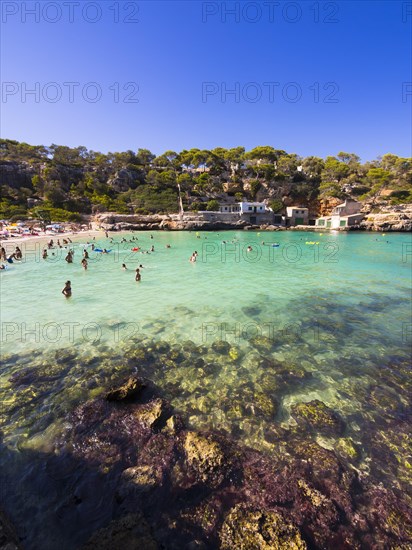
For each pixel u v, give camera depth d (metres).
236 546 4.75
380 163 128.38
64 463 6.35
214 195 108.75
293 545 4.72
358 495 5.76
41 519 5.16
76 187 101.06
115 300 18.16
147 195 103.31
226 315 15.62
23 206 82.94
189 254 39.12
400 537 5.02
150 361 10.77
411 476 6.22
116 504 5.46
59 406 8.16
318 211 105.88
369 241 57.53
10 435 7.10
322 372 10.18
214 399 8.66
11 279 23.78
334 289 20.98
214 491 5.76
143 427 7.34
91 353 11.34
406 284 22.59
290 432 7.41
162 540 4.83
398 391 9.14
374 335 13.21
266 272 27.17
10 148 111.06
